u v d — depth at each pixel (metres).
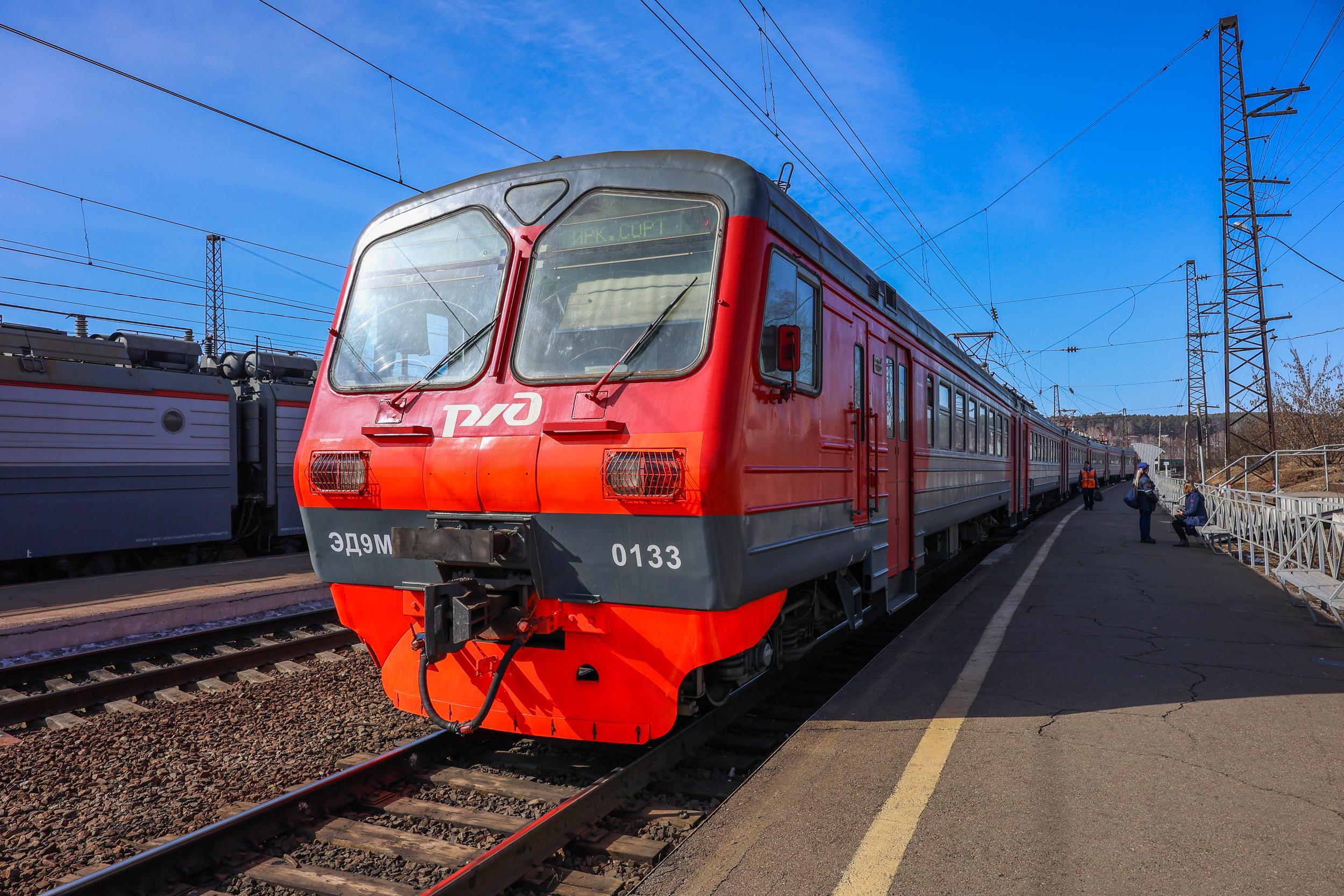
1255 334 28.11
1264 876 3.08
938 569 11.08
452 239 4.83
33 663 6.77
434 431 4.39
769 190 4.40
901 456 7.55
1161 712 4.97
